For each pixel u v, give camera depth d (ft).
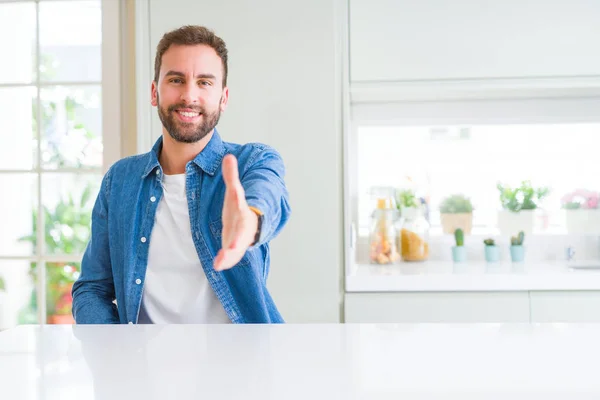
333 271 7.14
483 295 7.02
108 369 2.11
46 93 8.08
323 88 7.17
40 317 8.07
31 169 8.11
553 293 6.97
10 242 8.14
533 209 8.57
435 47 7.39
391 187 8.46
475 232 8.91
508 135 8.87
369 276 7.11
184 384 1.91
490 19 7.34
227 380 1.95
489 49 7.36
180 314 4.17
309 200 7.18
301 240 7.18
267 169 3.98
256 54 7.23
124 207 4.41
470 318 7.04
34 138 8.11
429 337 2.61
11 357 2.31
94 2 7.97
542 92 8.50
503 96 8.71
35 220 8.11
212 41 4.34
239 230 2.51
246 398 1.76
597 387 1.82
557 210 8.84
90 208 8.06
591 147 8.80
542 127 8.84
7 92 8.12
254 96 7.23
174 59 4.25
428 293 7.07
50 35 8.04
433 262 8.51
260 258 4.37
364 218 9.02
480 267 7.86
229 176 2.54
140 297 4.24
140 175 4.46
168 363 2.18
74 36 8.00
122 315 4.40
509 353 2.28
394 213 8.38
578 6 7.27
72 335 2.74
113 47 7.82
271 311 4.48
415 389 1.82
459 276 7.04
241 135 7.25
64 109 8.05
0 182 8.14
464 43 7.37
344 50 7.42
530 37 7.32
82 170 8.04
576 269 7.77
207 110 4.29
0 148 8.14
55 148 8.09
